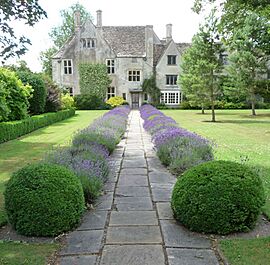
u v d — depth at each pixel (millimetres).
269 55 22766
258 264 2814
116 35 37719
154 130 11000
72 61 35594
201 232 3539
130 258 2980
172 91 36656
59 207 3473
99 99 34281
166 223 3816
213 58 19438
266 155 8266
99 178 4930
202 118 22172
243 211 3492
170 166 6469
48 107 20594
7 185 3680
